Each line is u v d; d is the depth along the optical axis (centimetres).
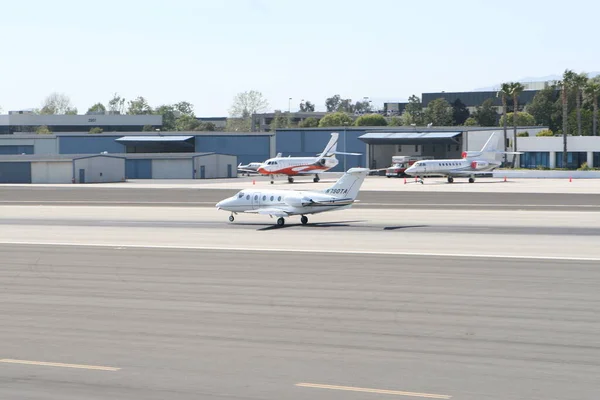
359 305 5747
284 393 3734
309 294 6197
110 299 6075
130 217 13600
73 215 14150
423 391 3750
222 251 8938
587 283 6600
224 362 4278
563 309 5550
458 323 5147
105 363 4275
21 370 4150
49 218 13600
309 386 3841
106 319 5369
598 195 17812
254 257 8406
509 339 4719
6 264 8056
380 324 5144
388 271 7331
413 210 14325
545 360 4262
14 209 15638
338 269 7481
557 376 3972
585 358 4294
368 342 4678
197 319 5350
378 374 4028
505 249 8844
